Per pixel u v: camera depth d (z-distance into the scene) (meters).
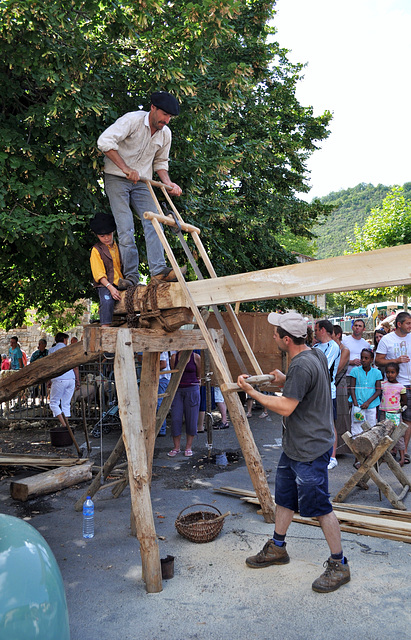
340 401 7.21
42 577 2.00
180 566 4.02
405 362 6.83
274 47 12.37
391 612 3.28
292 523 4.89
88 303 19.00
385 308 32.94
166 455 7.69
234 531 4.70
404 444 6.80
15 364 15.12
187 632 3.12
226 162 7.82
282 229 14.95
